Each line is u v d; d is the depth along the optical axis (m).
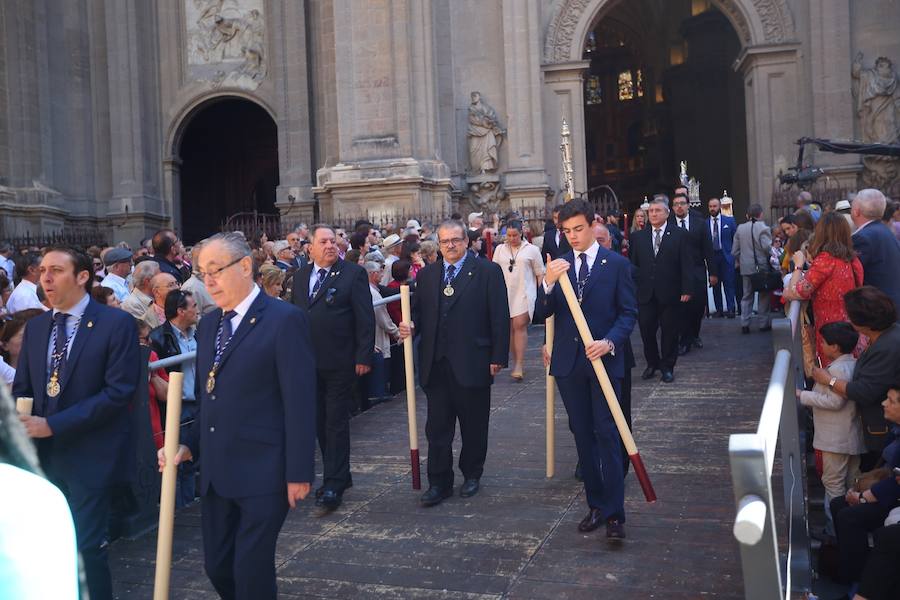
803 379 6.30
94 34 26.28
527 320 10.51
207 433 3.84
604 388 4.97
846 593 5.35
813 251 6.69
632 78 47.66
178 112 26.52
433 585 4.69
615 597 4.41
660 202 9.76
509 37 23.55
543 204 23.12
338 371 6.16
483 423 6.27
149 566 5.25
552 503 5.96
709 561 4.80
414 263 11.34
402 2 22.00
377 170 21.77
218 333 3.98
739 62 24.53
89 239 24.66
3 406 0.94
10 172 24.30
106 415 4.04
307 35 25.28
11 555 0.87
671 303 9.71
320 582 4.81
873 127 22.53
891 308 5.59
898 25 22.61
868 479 5.48
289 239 12.67
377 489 6.52
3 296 9.57
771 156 23.47
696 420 8.03
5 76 24.27
